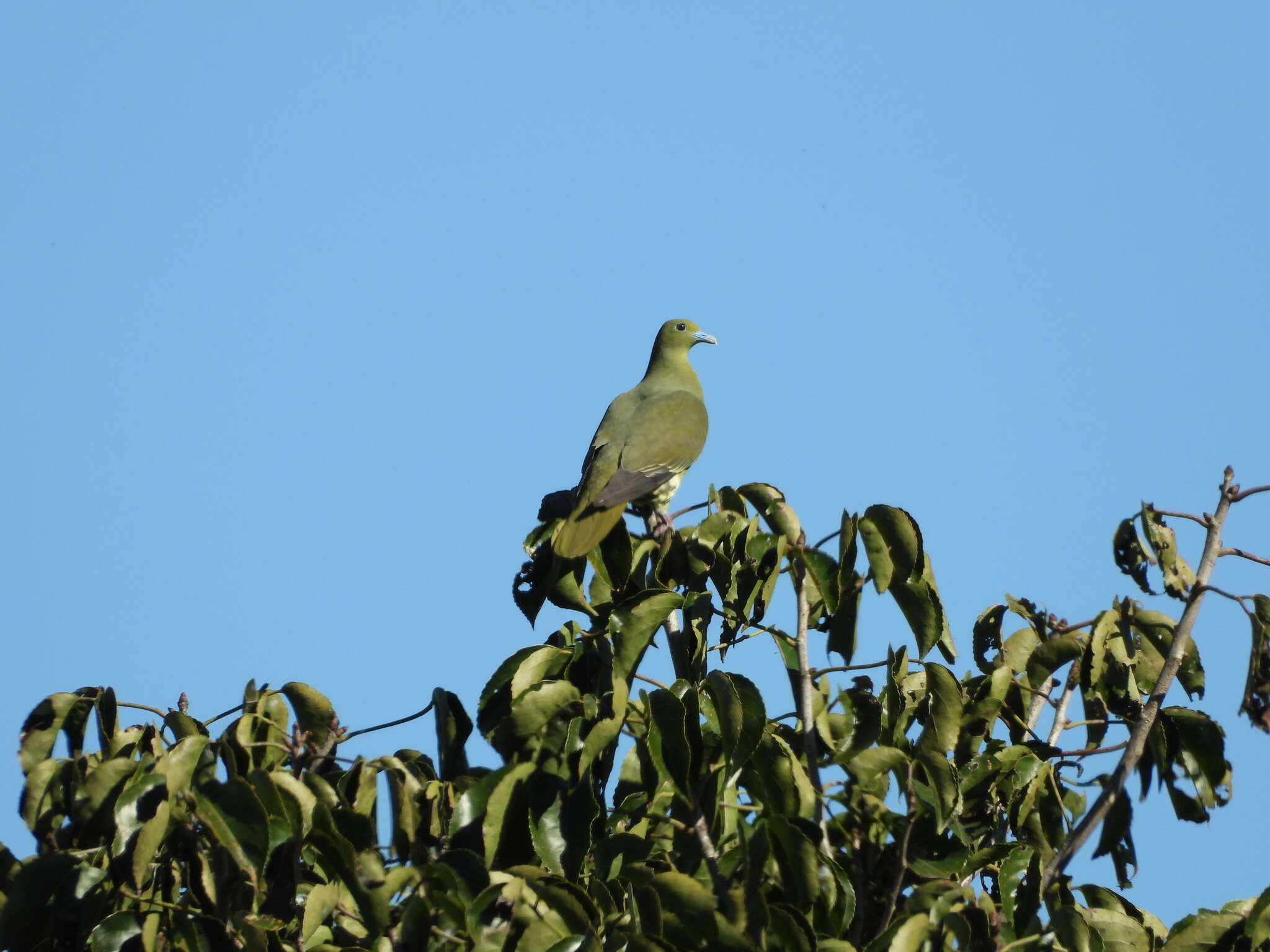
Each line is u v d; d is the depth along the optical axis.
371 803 10.59
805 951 9.52
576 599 13.01
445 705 11.25
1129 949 10.62
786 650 11.37
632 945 9.25
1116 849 11.58
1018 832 11.42
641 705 10.81
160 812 9.79
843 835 11.20
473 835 10.28
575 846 10.16
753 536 11.52
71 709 11.30
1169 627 12.00
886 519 11.27
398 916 10.27
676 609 11.50
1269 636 11.19
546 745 10.55
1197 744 11.30
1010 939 10.62
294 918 10.47
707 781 10.23
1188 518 11.70
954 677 11.10
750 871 9.77
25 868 10.14
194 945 9.98
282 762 11.45
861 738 11.29
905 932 9.67
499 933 9.70
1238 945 10.39
